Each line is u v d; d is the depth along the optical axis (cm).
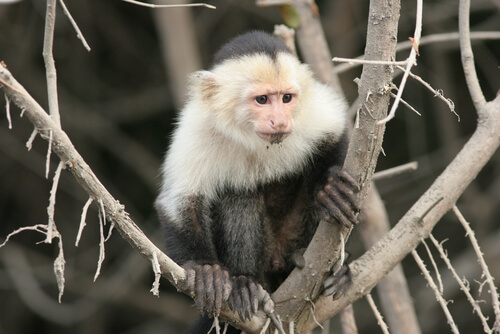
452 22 1848
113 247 2002
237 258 902
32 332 2039
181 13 1669
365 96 636
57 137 569
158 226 1948
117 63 2006
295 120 902
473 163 750
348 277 772
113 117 1997
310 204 933
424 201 761
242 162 927
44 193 1997
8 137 1920
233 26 1977
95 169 2017
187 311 1967
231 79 905
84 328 2009
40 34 1884
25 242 1995
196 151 918
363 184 696
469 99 1970
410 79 1903
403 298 1138
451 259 1934
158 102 2006
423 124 1947
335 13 1914
